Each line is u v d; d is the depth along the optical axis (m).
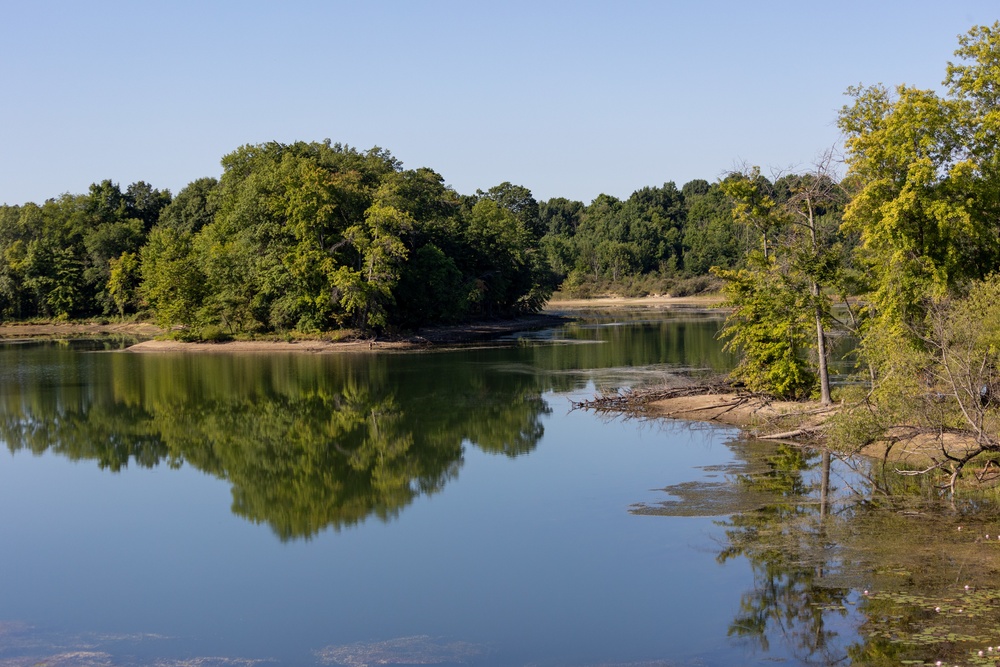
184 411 43.12
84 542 22.16
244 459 31.94
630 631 15.53
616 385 47.28
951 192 29.42
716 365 54.34
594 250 176.25
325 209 75.38
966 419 23.14
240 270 80.12
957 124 29.81
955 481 22.89
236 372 59.69
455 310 90.12
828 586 16.56
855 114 32.75
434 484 26.98
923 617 14.83
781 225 34.50
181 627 16.52
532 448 31.66
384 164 95.25
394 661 14.74
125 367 64.00
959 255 29.77
